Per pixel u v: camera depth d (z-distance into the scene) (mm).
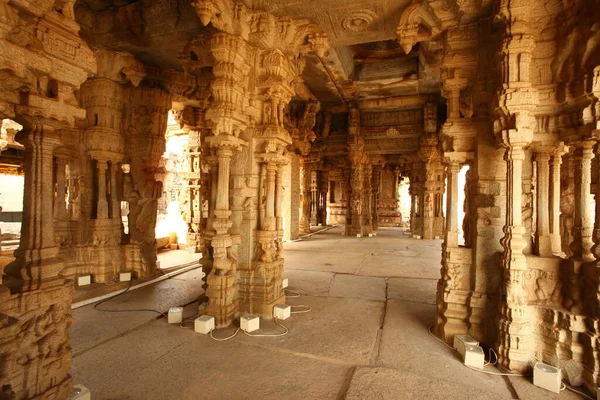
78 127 7453
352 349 4547
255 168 5969
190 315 5719
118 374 3770
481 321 4637
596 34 3662
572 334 3801
